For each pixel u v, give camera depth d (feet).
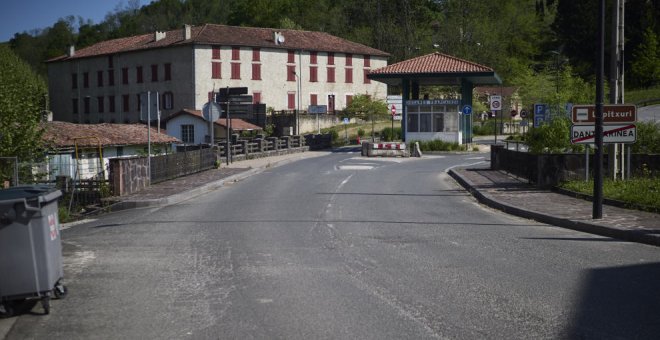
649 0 246.06
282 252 33.63
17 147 63.16
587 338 19.27
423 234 39.24
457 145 145.38
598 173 42.29
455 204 55.36
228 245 36.01
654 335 19.45
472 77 147.33
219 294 25.07
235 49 231.50
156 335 20.18
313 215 48.21
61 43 423.23
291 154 142.41
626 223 40.11
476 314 21.86
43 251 22.74
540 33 330.54
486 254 32.65
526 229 41.39
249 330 20.43
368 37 319.68
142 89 242.78
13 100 64.64
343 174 87.81
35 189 24.54
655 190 50.78
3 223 22.38
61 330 20.97
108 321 21.81
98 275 28.84
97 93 262.06
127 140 104.58
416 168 99.14
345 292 24.99
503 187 64.90
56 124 101.65
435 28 321.32
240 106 108.78
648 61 226.99
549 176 63.46
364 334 19.81
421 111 150.00
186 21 436.76
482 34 291.99
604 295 24.21
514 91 276.00
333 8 353.31
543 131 69.62
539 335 19.58
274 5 341.21
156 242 37.55
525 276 27.55
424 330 20.16
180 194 62.08
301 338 19.53
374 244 35.78
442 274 28.02
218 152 102.22
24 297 22.54
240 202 57.77
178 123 194.08
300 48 244.83
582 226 40.78
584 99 142.61
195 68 223.92
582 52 261.85
